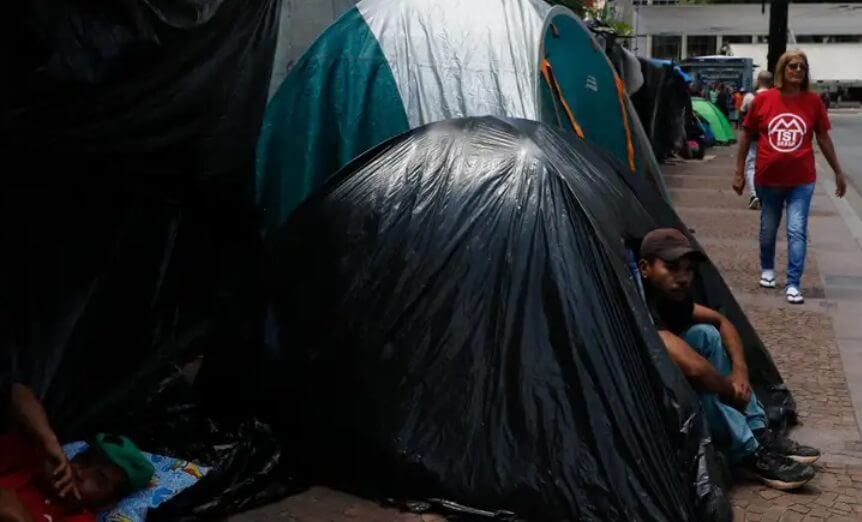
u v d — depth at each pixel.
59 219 4.16
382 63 6.22
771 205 7.43
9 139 3.29
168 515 3.64
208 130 4.04
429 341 4.03
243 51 4.09
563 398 3.77
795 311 7.00
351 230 4.41
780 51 18.08
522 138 4.46
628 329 3.83
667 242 4.09
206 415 4.47
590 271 3.94
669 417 3.68
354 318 4.20
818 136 7.21
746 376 4.17
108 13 3.27
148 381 4.58
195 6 3.66
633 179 4.77
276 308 4.47
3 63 3.00
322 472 4.17
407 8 6.42
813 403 5.11
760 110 7.38
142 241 4.59
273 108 6.32
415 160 4.52
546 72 6.26
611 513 3.58
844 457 4.41
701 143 20.00
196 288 5.05
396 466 3.94
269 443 4.16
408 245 4.24
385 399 4.02
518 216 4.14
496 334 3.96
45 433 3.32
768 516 3.82
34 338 4.07
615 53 12.99
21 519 2.95
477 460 3.82
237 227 4.84
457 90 6.11
